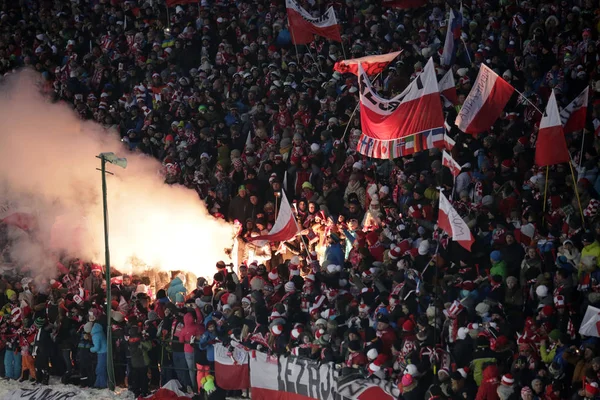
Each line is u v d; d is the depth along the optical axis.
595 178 42.31
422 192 45.47
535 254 38.78
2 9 74.44
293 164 51.62
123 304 45.47
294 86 56.06
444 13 56.66
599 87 45.97
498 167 45.09
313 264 44.88
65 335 45.53
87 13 71.00
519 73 50.38
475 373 35.53
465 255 41.50
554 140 40.09
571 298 36.69
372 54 55.66
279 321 40.44
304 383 39.34
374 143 44.09
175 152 56.03
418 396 36.12
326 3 61.69
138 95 61.75
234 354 41.19
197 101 58.97
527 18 53.00
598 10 49.78
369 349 37.41
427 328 36.78
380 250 43.84
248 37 62.16
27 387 45.91
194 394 42.47
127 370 43.88
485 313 36.88
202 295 44.09
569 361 34.16
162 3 69.00
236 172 53.09
